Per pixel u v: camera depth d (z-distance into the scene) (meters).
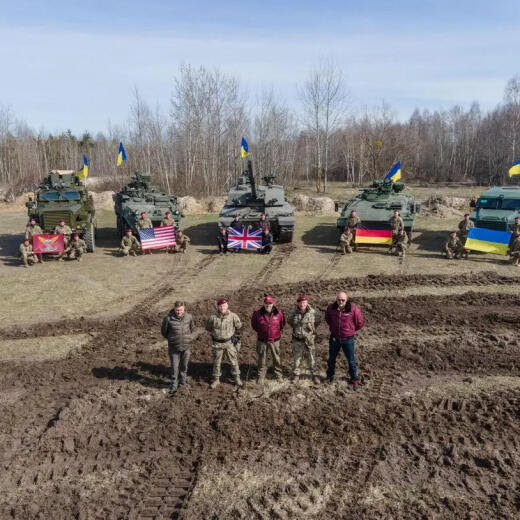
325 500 6.04
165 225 19.64
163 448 7.14
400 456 6.87
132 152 47.53
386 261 17.47
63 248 17.89
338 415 7.82
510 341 10.51
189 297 13.92
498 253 17.16
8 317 12.48
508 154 54.06
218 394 8.52
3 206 34.78
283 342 10.66
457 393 8.46
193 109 38.19
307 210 28.64
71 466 6.78
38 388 8.87
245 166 42.94
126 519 5.84
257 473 6.54
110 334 11.29
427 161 65.81
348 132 63.47
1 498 6.20
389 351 10.12
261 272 16.34
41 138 63.47
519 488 6.21
